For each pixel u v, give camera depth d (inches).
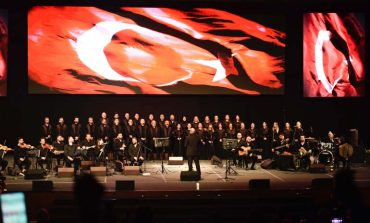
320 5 986.7
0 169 786.8
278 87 968.3
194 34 958.4
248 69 965.8
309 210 537.6
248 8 975.0
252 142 860.6
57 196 613.9
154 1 954.1
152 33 951.6
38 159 785.6
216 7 965.2
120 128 932.0
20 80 956.6
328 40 977.5
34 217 612.1
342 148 811.4
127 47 948.0
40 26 930.1
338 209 298.0
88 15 939.3
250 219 280.4
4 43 931.3
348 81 981.2
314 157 860.0
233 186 676.1
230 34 964.0
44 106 966.4
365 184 690.2
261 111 995.3
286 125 909.8
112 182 706.8
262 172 798.5
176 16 956.0
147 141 934.4
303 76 978.1
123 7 944.3
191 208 548.4
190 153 727.7
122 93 949.8
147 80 954.1
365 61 992.9
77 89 941.2
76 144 824.3
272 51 966.4
